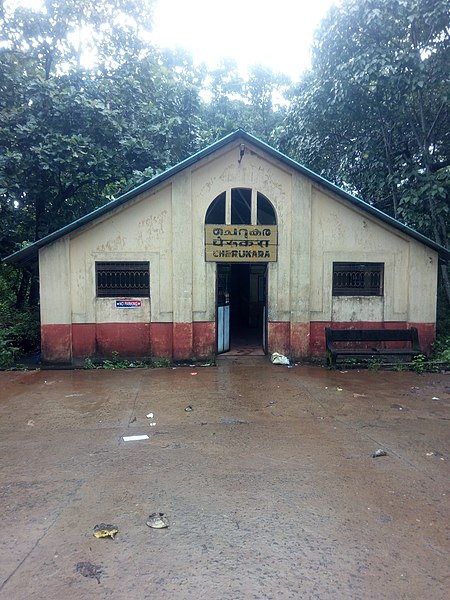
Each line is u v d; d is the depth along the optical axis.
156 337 8.91
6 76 10.94
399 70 9.96
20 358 9.61
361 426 5.25
